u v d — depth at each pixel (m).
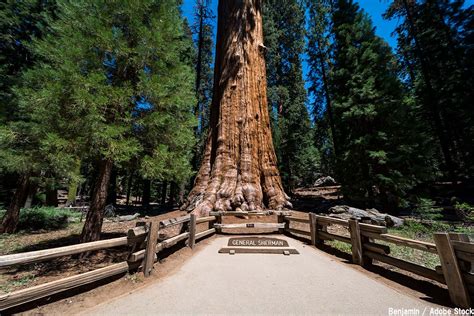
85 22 4.46
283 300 2.88
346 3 14.00
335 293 3.10
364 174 10.90
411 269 3.51
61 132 4.30
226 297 2.97
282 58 22.55
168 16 5.39
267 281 3.51
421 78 17.45
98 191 5.41
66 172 4.70
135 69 5.16
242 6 12.22
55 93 3.91
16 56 10.88
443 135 15.36
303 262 4.48
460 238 2.96
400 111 10.53
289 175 20.50
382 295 3.05
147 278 3.69
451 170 14.65
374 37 12.29
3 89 9.61
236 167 10.21
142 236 3.99
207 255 4.95
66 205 18.06
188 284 3.39
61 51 4.17
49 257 2.64
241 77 11.32
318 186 29.23
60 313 2.64
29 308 2.75
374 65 11.64
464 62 13.23
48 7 10.96
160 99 4.89
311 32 20.83
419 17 16.72
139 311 2.63
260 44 12.40
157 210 17.30
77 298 3.02
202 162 11.63
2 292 3.67
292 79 21.58
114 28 4.58
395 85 11.20
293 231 7.03
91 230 5.23
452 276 2.88
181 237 5.17
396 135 10.57
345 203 12.23
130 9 4.67
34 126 4.59
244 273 3.85
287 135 20.19
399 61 20.94
